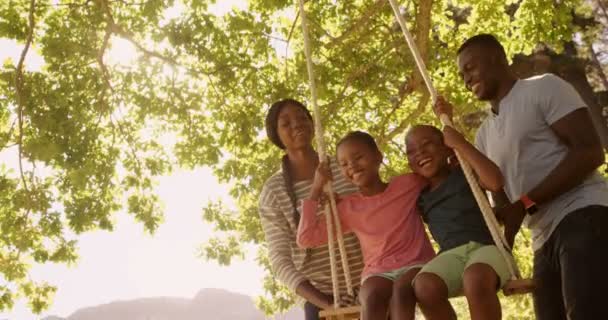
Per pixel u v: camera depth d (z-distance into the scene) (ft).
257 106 29.37
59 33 27.02
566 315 11.83
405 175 13.07
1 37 27.68
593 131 11.48
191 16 27.07
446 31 32.19
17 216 29.35
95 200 29.55
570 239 11.18
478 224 12.16
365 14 27.84
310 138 14.11
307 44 13.99
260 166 30.12
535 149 11.89
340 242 12.51
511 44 31.32
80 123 27.61
